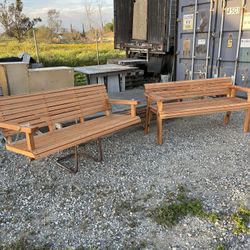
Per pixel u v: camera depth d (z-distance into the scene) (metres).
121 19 9.13
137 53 9.27
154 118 4.91
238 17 5.64
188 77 6.97
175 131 4.59
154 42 7.95
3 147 4.03
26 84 4.83
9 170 3.39
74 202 2.71
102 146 4.01
